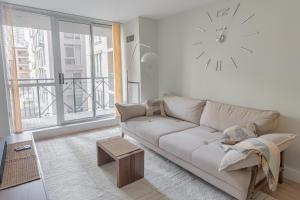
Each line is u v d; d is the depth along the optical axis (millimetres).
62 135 3680
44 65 4035
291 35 2191
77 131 3893
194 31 3314
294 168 2273
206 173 1975
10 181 1368
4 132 3041
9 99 3234
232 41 2777
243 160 1609
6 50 3172
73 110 4602
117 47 4320
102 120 4219
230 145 2045
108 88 4914
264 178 1863
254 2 2486
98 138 3533
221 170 1742
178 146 2250
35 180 1394
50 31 3662
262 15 2422
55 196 1972
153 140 2609
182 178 2283
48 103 4559
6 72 3158
